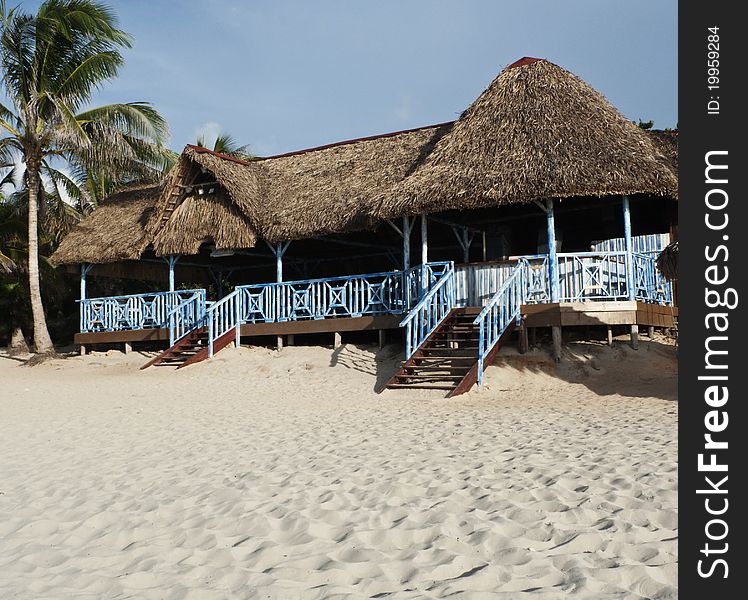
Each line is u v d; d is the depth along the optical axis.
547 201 14.63
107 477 7.42
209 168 19.45
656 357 14.41
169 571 4.54
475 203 14.53
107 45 22.23
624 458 7.10
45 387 16.45
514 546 4.69
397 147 19.69
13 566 4.76
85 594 4.21
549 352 14.56
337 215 17.75
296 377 15.71
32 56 21.58
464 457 7.58
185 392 14.87
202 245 22.11
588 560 4.39
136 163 24.03
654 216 18.03
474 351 14.39
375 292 17.27
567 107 15.41
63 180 24.02
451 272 15.55
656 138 17.62
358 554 4.68
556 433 8.95
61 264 22.36
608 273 14.77
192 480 7.10
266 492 6.46
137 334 20.62
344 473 7.04
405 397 13.12
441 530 5.06
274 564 4.61
